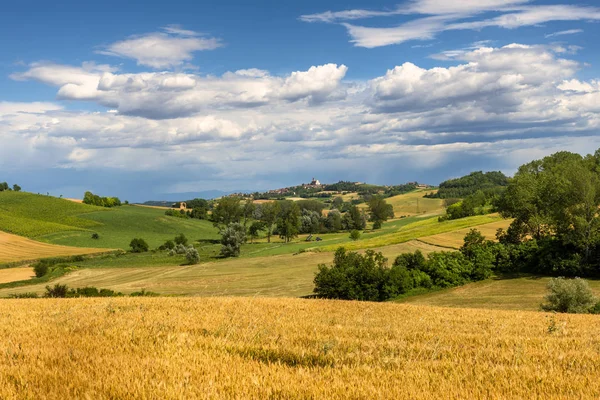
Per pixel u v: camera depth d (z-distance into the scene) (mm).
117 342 10422
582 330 16719
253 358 9609
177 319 14812
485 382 7984
